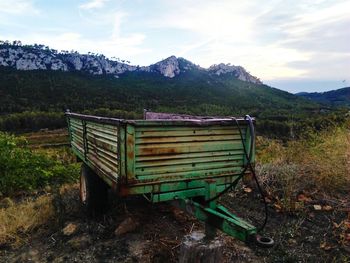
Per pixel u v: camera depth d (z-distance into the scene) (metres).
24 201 5.61
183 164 2.98
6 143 7.03
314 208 4.35
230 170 3.23
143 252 3.39
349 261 3.12
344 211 4.25
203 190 3.09
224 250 3.38
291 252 3.35
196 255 2.25
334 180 4.99
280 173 5.38
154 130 2.81
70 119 5.29
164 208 4.45
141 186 2.80
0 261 3.42
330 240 3.57
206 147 3.07
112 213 4.33
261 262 3.18
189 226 3.95
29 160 7.21
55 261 3.35
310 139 6.80
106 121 3.08
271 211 4.42
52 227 4.16
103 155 3.37
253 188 5.18
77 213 4.50
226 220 2.40
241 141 3.27
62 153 10.79
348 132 6.67
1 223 4.23
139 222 4.05
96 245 3.61
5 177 6.33
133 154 2.73
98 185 4.20
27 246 3.73
